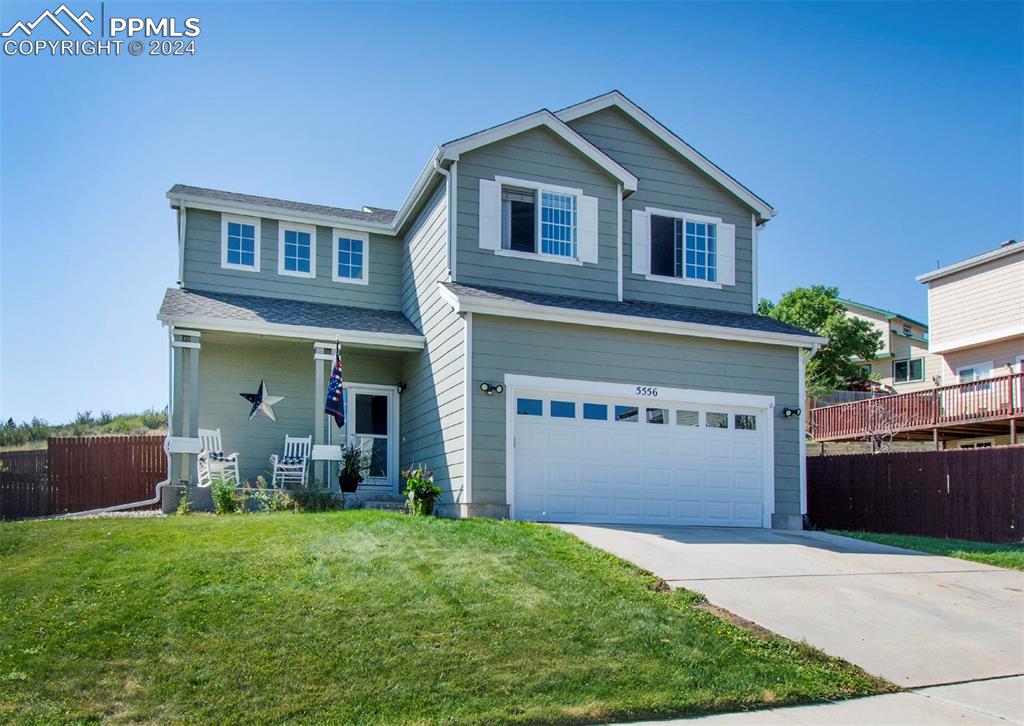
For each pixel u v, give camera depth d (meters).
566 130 17.73
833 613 9.73
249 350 18.69
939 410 25.28
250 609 8.38
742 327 17.42
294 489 16.08
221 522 12.32
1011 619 9.85
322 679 7.15
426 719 6.68
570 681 7.39
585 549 11.49
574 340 16.27
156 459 19.55
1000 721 7.04
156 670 7.21
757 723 6.94
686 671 7.74
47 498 18.69
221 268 19.20
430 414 17.38
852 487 20.62
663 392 16.83
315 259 20.05
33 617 8.21
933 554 13.73
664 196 19.25
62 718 6.50
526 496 15.52
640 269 18.77
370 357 19.52
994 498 16.78
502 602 8.87
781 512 17.48
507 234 17.42
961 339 29.19
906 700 7.50
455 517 15.32
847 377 45.09
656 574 10.77
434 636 7.97
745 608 9.63
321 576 9.37
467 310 15.35
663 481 16.64
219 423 18.27
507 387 15.59
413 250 19.56
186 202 18.86
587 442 16.16
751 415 17.62
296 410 18.88
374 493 17.94
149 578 9.24
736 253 19.73
